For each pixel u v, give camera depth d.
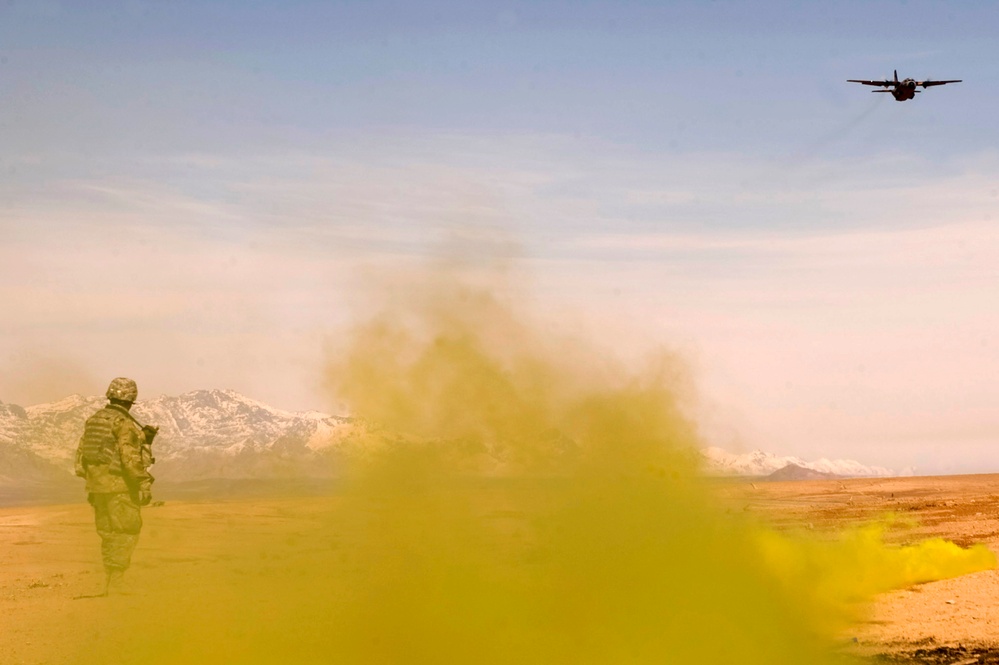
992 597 12.46
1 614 12.32
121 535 15.16
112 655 9.88
